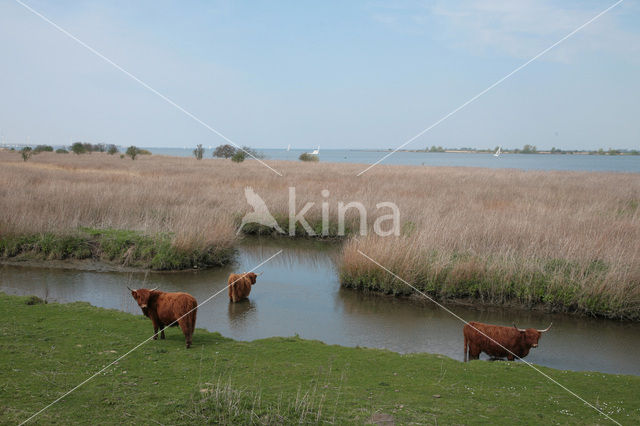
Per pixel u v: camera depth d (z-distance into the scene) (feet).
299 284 41.83
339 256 47.62
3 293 31.42
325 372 20.15
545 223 50.80
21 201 54.70
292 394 16.97
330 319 32.89
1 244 46.03
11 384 16.43
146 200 61.72
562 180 115.14
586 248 40.52
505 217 54.80
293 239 59.88
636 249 39.34
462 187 91.04
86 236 48.26
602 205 65.77
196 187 81.25
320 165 179.63
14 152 249.14
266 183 89.20
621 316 33.86
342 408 15.88
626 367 26.04
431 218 52.70
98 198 59.26
